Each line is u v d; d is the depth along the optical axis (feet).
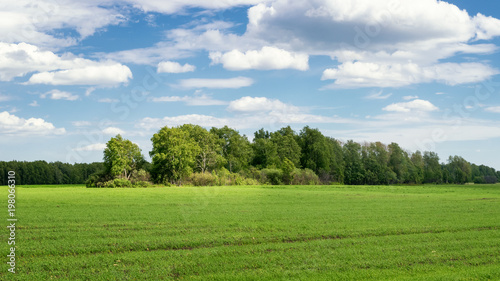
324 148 444.55
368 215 117.80
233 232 86.84
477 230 91.35
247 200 172.96
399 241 76.59
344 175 459.32
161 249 71.77
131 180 315.99
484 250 68.18
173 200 169.68
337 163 465.88
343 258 63.36
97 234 82.99
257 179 360.69
